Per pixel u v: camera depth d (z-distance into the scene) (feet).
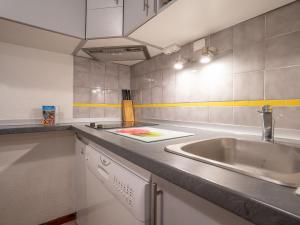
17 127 3.80
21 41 4.27
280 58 2.73
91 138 3.01
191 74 4.09
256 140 2.59
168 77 4.70
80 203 3.97
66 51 4.92
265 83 2.88
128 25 3.69
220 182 1.13
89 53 4.95
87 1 4.07
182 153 1.74
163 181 1.66
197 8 2.83
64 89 5.09
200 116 3.87
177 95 4.44
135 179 1.92
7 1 3.28
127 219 2.05
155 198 1.74
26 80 4.59
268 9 2.82
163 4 3.01
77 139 4.25
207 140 2.55
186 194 1.44
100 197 2.77
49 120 4.57
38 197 4.32
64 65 5.09
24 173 4.14
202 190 1.20
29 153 4.20
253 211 0.93
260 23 2.96
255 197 0.94
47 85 4.86
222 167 1.39
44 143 4.37
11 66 4.41
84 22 4.07
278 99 2.74
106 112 5.77
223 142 2.78
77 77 5.28
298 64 2.56
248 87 3.08
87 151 3.36
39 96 4.75
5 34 3.90
